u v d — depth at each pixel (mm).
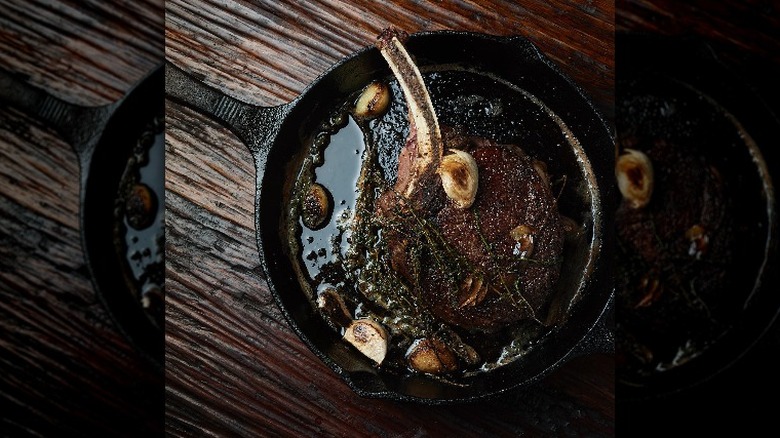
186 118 788
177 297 788
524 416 774
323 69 786
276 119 722
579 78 783
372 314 766
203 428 784
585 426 774
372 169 771
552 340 759
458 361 762
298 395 780
